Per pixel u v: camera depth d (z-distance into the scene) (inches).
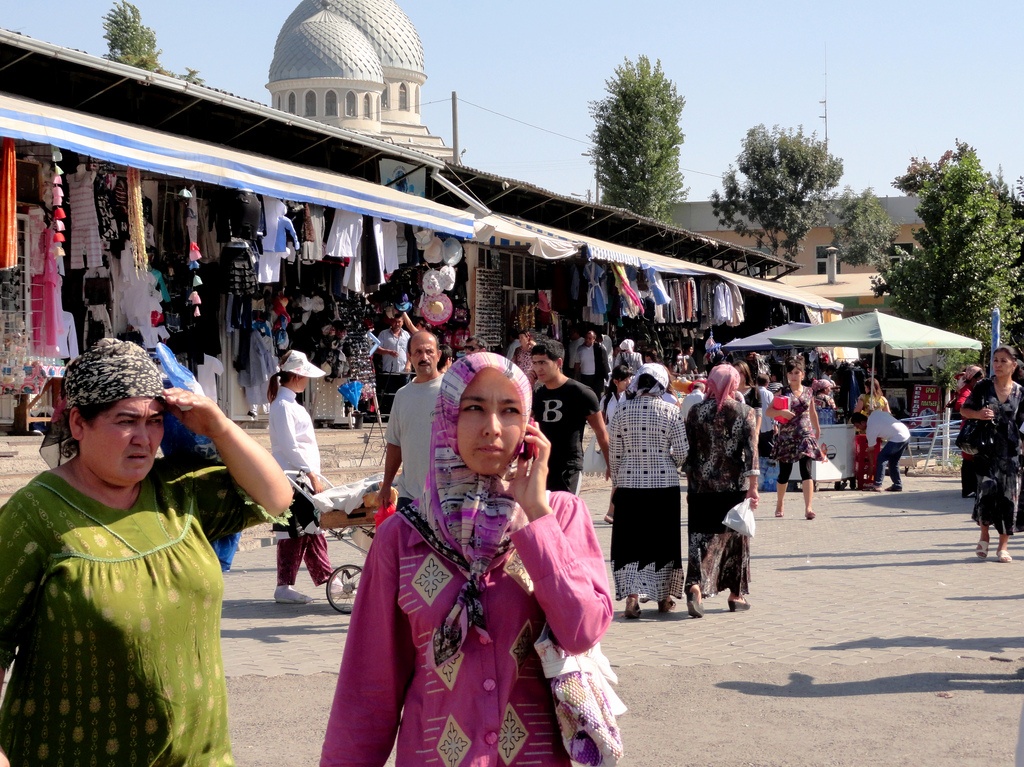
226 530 127.7
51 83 500.1
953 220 1384.1
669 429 347.9
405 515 113.8
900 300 1430.9
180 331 530.9
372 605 114.2
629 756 215.6
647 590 346.9
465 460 109.7
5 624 113.4
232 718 242.2
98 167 471.5
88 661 112.8
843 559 462.0
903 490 792.3
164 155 428.1
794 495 753.6
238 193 492.7
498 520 108.4
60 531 114.1
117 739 113.3
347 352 646.5
